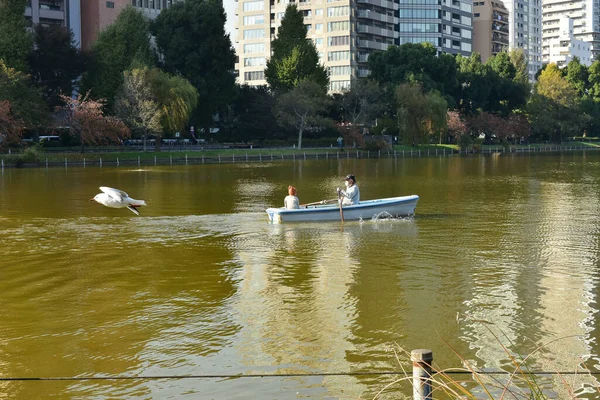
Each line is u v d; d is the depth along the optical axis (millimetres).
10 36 79500
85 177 54594
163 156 79312
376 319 14625
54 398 10828
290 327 14117
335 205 29125
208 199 37500
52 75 86938
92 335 13664
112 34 88250
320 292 16828
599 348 12797
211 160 82125
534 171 62219
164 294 16688
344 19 154375
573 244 22984
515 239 23922
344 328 14023
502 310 15266
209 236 24781
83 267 19766
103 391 11086
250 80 164250
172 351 12789
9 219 29188
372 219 28750
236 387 11188
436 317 14727
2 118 67938
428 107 99500
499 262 20141
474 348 12844
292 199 28281
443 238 24125
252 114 107688
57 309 15438
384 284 17609
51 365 12156
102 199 10094
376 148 99875
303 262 20297
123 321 14547
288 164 76875
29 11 113125
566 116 131250
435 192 41156
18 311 15297
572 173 59281
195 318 14742
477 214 30500
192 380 11500
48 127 75375
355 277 18375
